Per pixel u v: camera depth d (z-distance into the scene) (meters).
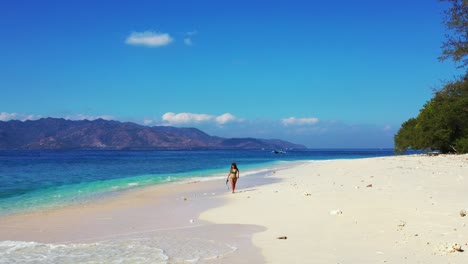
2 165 57.97
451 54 35.81
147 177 33.28
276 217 11.81
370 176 22.45
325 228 9.76
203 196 19.08
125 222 12.26
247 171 39.88
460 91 46.75
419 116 52.28
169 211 14.37
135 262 7.41
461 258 6.83
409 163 32.66
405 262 6.79
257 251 8.11
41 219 13.01
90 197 19.34
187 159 89.50
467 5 34.41
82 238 10.02
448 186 16.05
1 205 16.67
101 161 76.38
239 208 14.21
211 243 8.98
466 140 45.44
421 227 9.03
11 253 8.20
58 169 47.47
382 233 8.80
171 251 8.28
